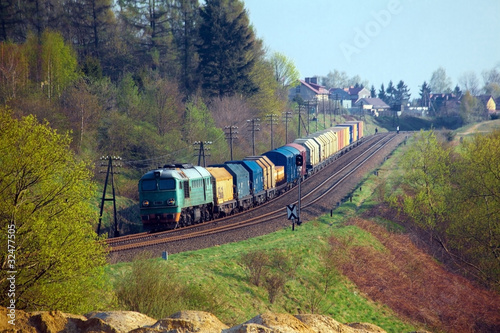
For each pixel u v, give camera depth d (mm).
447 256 58312
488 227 50188
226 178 58312
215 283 35625
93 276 24281
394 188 81875
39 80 93062
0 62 87062
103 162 75938
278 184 76812
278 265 42938
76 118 80312
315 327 15461
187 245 43531
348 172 95688
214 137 94625
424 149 66188
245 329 13922
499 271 48625
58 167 23719
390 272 50719
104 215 62344
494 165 50656
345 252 50562
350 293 44281
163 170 48688
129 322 16266
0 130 22531
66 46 98688
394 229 62375
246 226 53281
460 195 54219
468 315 45625
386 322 41375
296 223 56312
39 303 22344
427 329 41719
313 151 90375
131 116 93625
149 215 47812
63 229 22953
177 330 14547
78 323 15844
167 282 29375
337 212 67250
